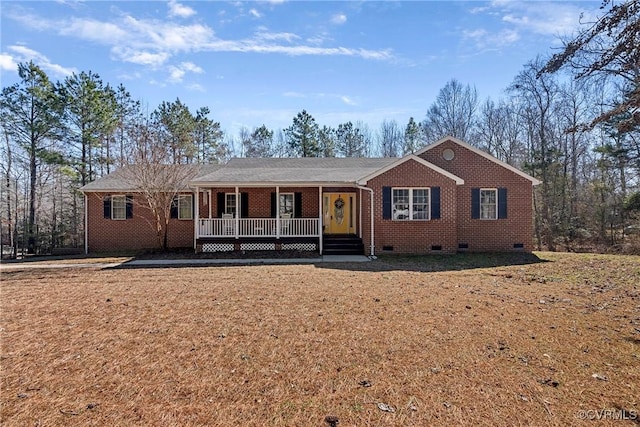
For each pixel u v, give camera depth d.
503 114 32.41
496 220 15.82
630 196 20.56
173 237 18.05
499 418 3.15
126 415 3.24
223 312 6.49
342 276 10.12
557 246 24.03
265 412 3.29
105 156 24.02
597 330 5.41
